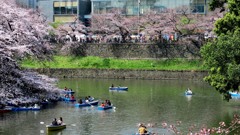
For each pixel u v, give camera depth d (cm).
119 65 11675
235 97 8350
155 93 8806
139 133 5403
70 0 15188
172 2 13788
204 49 5741
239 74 5281
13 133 5569
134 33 13175
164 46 11812
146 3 14062
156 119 6412
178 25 12381
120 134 5562
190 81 10662
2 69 7194
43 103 7388
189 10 13325
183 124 6078
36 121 6197
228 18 5891
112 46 12106
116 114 6762
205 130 3753
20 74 7406
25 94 7350
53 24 13738
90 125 6034
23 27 7512
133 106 7425
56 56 12131
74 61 11931
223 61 5578
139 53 11962
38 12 12112
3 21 7400
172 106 7419
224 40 5547
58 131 5703
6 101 6919
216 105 7500
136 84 10144
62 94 8069
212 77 5781
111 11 14000
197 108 7231
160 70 11069
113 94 8681
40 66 11181
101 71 11306
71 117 6500
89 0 15712
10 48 7038
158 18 12738
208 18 12312
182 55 11719
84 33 13625
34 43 7738
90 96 8106
